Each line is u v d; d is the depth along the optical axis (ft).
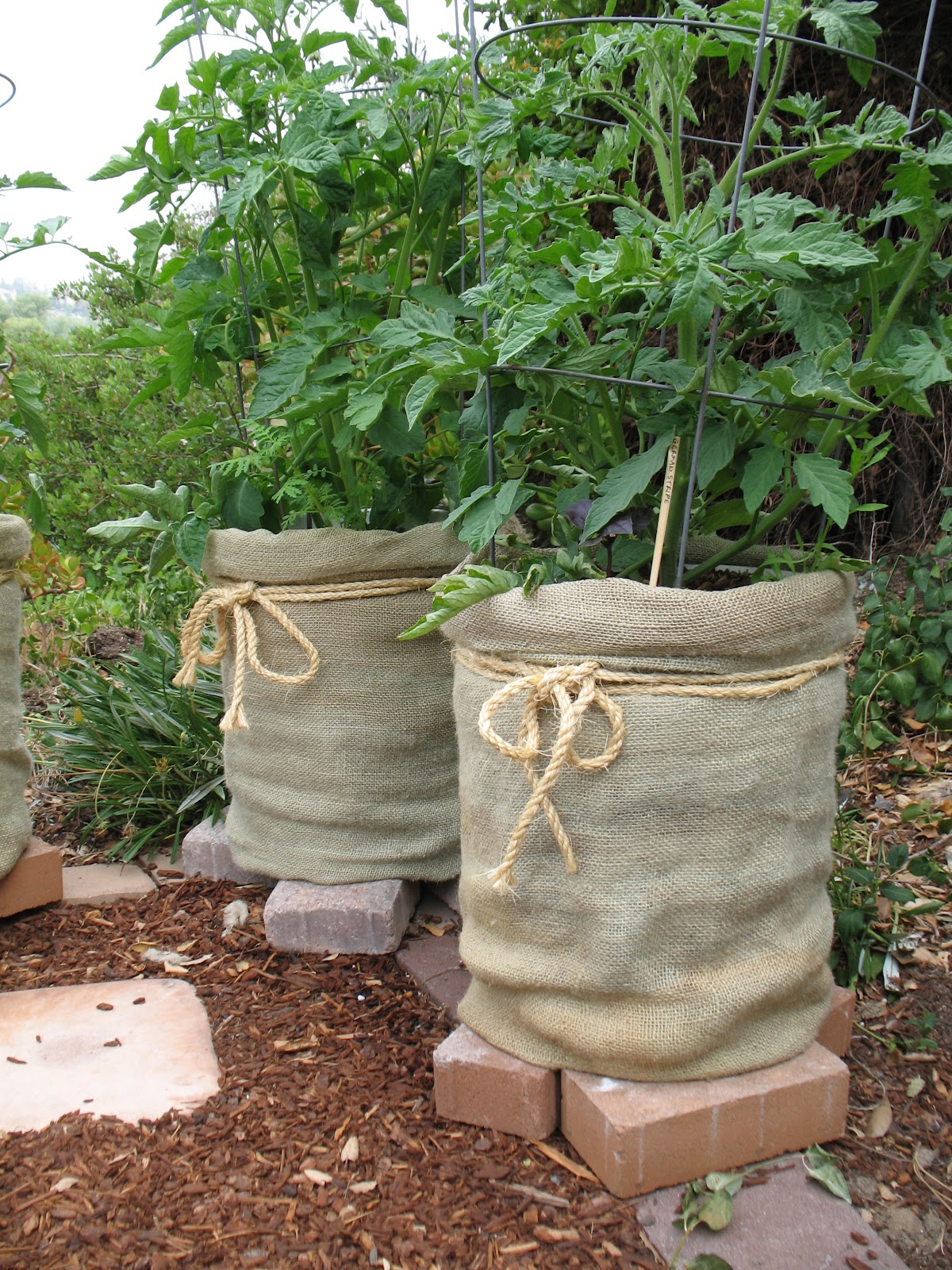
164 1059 6.19
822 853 5.55
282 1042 6.38
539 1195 5.14
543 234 7.32
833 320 5.26
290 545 7.18
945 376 4.94
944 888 7.72
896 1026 6.43
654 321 5.66
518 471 6.87
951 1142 5.55
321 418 7.70
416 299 7.23
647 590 4.94
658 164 6.03
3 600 7.69
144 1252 4.80
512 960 5.52
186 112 7.25
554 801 5.17
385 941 7.31
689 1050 5.17
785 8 5.42
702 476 5.42
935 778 9.38
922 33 10.94
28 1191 5.13
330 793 7.54
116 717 9.82
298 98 6.81
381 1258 4.78
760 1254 4.78
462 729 5.76
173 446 17.42
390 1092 5.91
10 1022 6.57
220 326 7.83
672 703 4.99
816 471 5.17
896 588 11.60
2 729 7.73
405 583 7.29
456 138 7.46
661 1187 5.13
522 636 5.18
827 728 5.40
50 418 18.58
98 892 8.34
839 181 11.56
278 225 7.93
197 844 8.55
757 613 4.93
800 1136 5.36
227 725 7.09
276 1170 5.30
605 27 6.26
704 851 5.11
